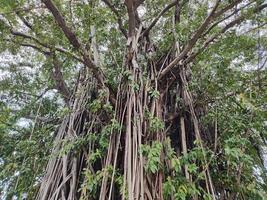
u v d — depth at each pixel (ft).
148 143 12.12
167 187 11.06
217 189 12.57
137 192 10.76
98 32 16.26
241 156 11.84
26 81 21.93
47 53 17.58
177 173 11.71
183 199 10.73
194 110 14.64
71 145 13.51
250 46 15.92
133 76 13.73
